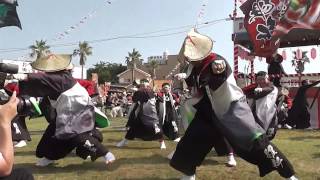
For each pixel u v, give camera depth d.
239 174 6.67
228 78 5.77
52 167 7.38
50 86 6.64
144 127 9.59
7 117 3.18
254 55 14.81
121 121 19.92
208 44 5.95
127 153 8.77
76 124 6.81
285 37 17.80
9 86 5.96
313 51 17.38
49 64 6.87
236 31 17.06
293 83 16.95
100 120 7.43
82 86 7.50
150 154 8.64
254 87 8.08
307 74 16.97
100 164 7.57
